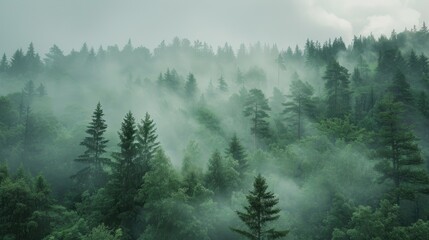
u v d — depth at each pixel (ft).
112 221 108.17
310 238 100.63
